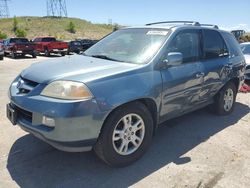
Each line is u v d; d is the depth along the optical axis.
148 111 3.77
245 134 4.86
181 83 4.18
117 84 3.36
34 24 85.50
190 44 4.57
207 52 4.93
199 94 4.74
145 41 4.24
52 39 26.42
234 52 5.77
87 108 3.10
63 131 3.06
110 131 3.36
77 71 3.43
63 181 3.31
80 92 3.11
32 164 3.64
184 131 4.89
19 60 19.64
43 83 3.29
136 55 4.02
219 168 3.69
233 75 5.59
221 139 4.61
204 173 3.55
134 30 4.67
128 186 3.24
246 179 3.46
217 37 5.30
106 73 3.39
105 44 4.67
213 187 3.27
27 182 3.27
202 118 5.58
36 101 3.20
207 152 4.12
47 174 3.44
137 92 3.49
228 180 3.42
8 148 4.04
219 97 5.50
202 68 4.66
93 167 3.61
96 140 3.27
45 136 3.16
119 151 3.53
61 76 3.30
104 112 3.21
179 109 4.38
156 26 4.59
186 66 4.35
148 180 3.37
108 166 3.64
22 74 3.78
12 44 21.59
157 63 3.86
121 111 3.42
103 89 3.24
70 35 79.38
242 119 5.63
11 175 3.39
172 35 4.21
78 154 3.91
